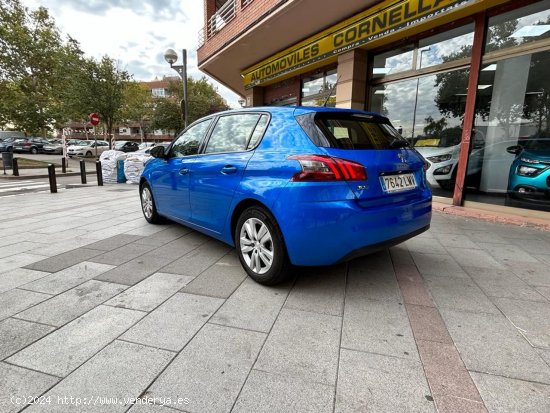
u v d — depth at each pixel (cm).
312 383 178
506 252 385
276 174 270
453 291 286
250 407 162
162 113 3247
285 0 680
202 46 1242
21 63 2188
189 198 383
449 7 514
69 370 187
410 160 302
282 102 1098
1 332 222
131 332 223
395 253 381
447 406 162
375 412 159
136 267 337
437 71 643
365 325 233
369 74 774
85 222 532
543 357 199
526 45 521
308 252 257
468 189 611
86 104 2158
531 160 532
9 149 2912
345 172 249
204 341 214
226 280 306
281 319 240
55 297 271
